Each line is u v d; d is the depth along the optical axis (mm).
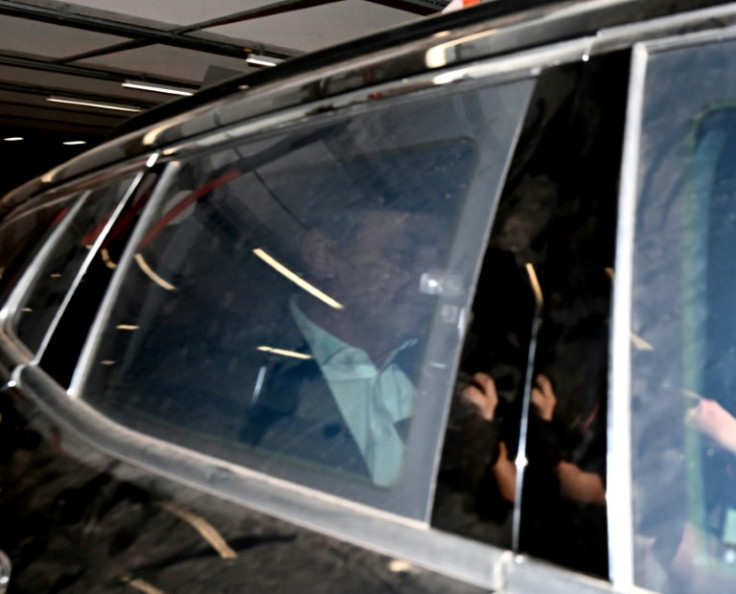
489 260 1080
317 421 1199
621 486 893
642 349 948
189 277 1528
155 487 1271
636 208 990
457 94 1218
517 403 980
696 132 1003
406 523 1021
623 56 1055
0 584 1245
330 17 14508
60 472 1406
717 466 943
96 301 1675
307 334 1288
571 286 987
